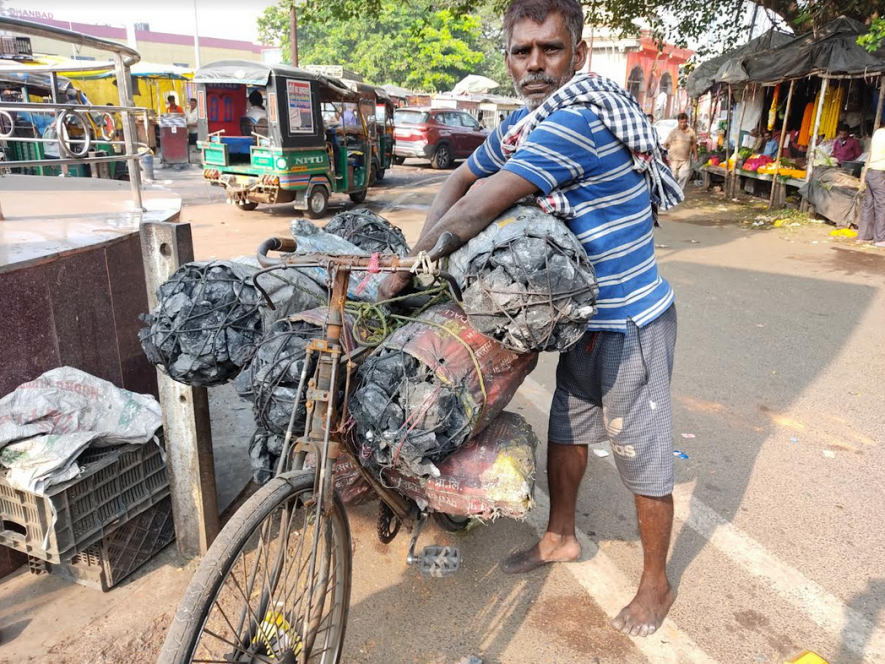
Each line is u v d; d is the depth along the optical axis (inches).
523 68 84.2
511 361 83.8
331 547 78.7
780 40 533.0
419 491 84.7
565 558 111.6
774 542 119.7
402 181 669.3
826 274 308.2
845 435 158.7
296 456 75.5
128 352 131.4
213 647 92.4
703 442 154.6
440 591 106.5
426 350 76.6
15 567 107.8
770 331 228.5
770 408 172.1
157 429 103.3
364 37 1537.9
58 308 112.5
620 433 91.6
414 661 92.9
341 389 77.0
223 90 471.8
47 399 97.1
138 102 875.4
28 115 367.2
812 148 459.5
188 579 106.3
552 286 69.1
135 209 159.2
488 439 85.0
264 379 77.0
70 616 98.1
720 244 378.0
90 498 96.5
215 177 442.0
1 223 136.6
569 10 81.8
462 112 815.1
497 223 75.0
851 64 426.0
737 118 625.0
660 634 98.3
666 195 89.6
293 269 97.0
